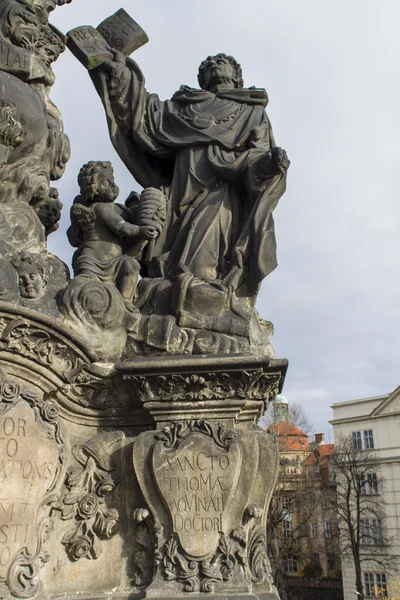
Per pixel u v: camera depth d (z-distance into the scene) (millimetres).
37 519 4133
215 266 5324
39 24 5676
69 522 4363
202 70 6371
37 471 4207
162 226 5367
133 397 4719
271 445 4543
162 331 4789
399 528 29641
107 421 4750
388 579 28719
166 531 4285
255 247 5184
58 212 5508
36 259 4742
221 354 4676
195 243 5332
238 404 4562
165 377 4562
